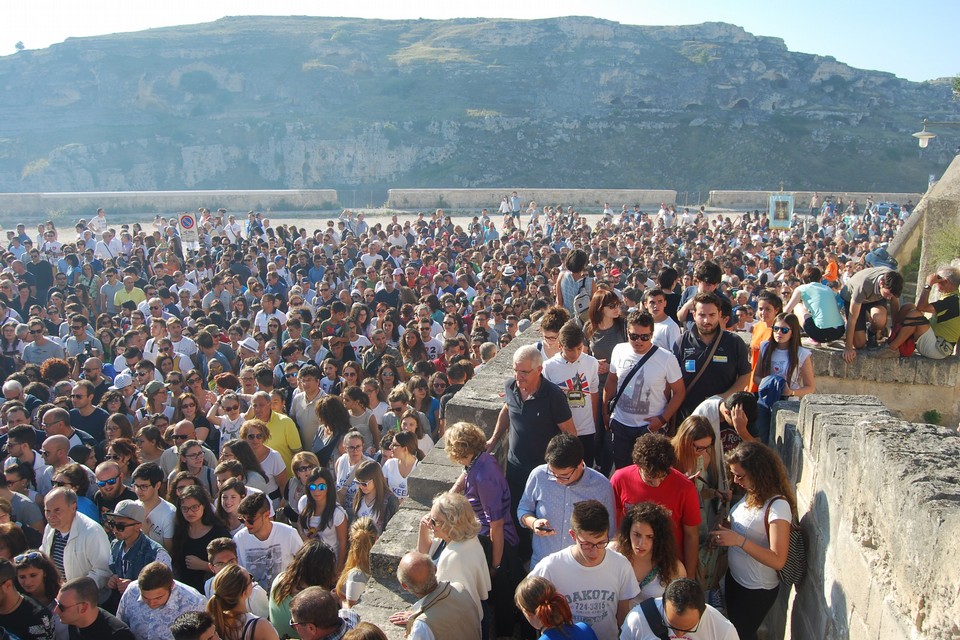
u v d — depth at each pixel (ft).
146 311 46.91
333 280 54.95
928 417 25.85
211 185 249.14
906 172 246.06
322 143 251.60
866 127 270.05
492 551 17.06
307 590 14.37
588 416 19.93
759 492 14.85
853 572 12.56
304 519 21.26
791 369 20.98
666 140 254.88
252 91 286.46
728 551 16.17
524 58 317.42
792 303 28.45
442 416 28.14
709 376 19.80
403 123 257.75
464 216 139.54
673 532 14.46
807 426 15.83
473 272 57.98
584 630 13.11
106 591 18.62
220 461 22.70
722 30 347.97
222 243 71.00
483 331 37.37
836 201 153.89
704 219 110.52
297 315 40.34
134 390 33.09
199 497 19.58
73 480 21.88
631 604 14.21
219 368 34.94
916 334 25.79
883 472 11.48
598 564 13.96
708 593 18.26
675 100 300.20
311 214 138.62
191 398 27.58
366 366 34.73
